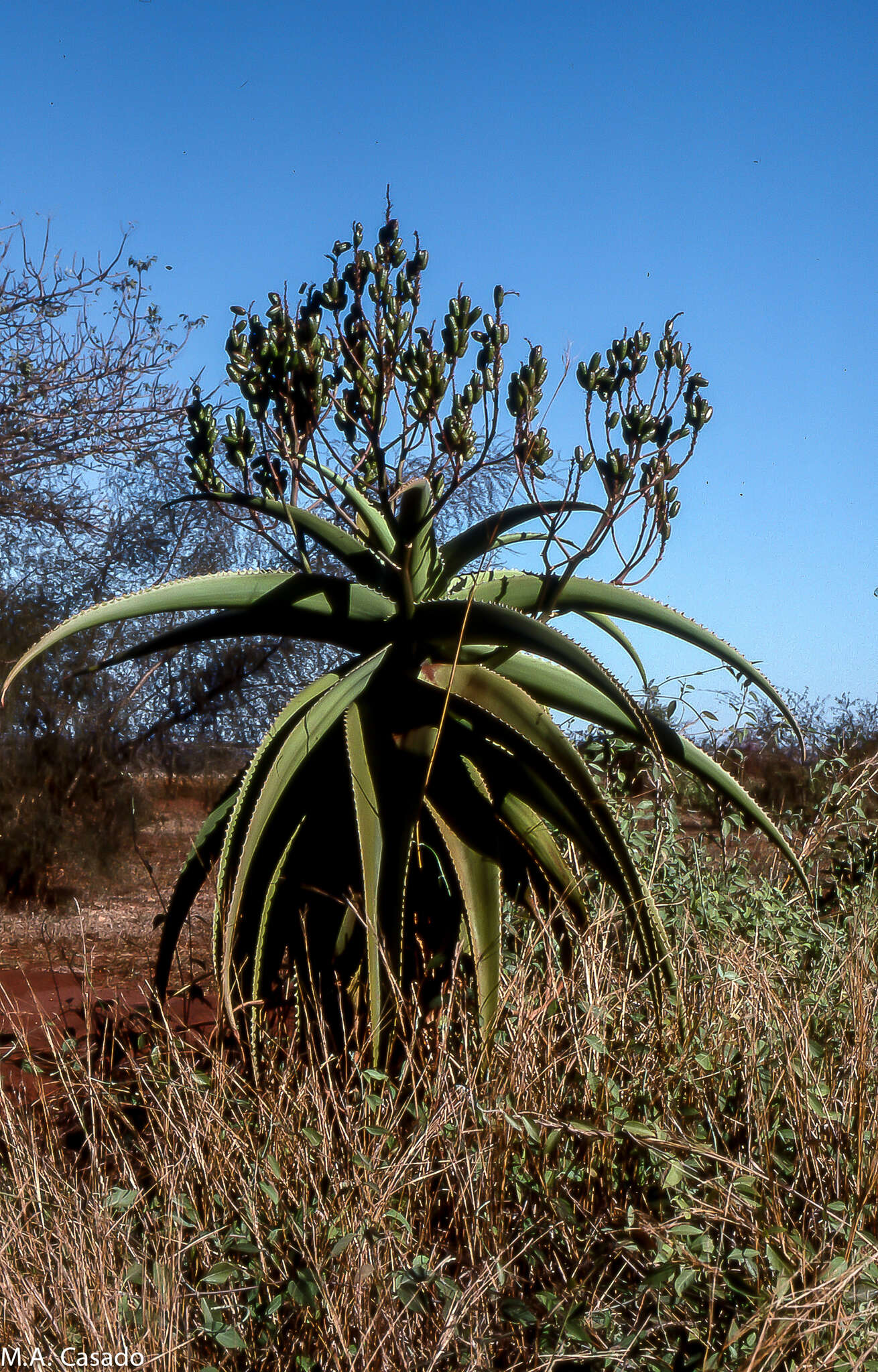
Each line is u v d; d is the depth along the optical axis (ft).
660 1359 6.13
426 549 10.64
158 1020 10.20
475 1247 6.81
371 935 8.77
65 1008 12.64
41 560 31.12
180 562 31.37
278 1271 6.92
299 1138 7.74
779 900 11.97
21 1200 7.38
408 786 9.66
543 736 9.93
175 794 30.12
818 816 13.66
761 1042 8.48
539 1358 6.12
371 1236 6.51
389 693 10.22
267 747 9.63
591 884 11.67
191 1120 8.09
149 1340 6.23
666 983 9.55
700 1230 6.53
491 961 9.32
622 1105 7.76
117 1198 7.07
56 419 32.45
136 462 32.71
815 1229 7.05
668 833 11.89
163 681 29.17
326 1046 8.95
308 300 10.70
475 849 9.65
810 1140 7.57
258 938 9.47
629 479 10.24
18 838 24.75
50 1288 6.66
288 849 9.95
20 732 26.17
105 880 26.08
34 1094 9.97
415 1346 6.34
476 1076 7.97
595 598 10.56
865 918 11.78
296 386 10.44
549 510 10.44
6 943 20.59
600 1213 7.22
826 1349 5.95
